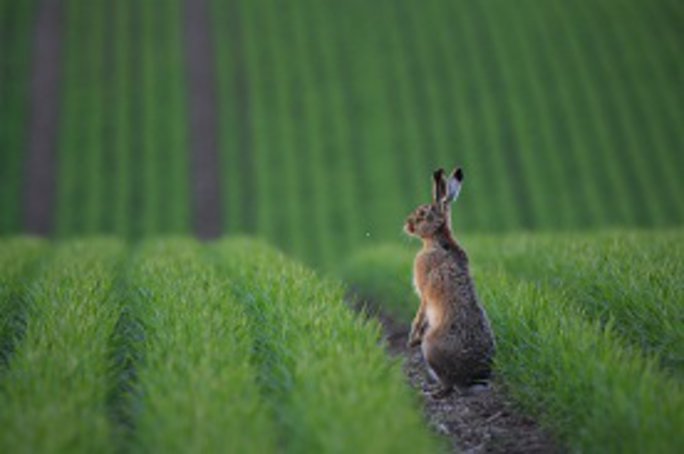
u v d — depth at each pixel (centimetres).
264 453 1831
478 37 16375
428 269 2806
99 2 17512
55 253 5850
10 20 16675
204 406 2033
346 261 7156
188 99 15138
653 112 14212
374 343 2623
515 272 4462
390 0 17750
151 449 1958
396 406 2088
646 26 16388
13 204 12575
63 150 13875
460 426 2645
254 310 3303
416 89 15175
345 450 1827
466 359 2695
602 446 2131
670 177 12775
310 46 16388
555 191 12619
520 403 2714
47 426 1933
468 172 13175
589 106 14438
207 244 7231
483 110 14550
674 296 2956
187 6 17612
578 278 3616
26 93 15000
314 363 2366
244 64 15962
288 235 11850
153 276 3809
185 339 2650
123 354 2941
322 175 13388
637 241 4534
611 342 2584
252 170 13562
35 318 3083
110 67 15700
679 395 2102
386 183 13112
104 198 12838
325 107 14900
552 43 16038
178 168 13588
